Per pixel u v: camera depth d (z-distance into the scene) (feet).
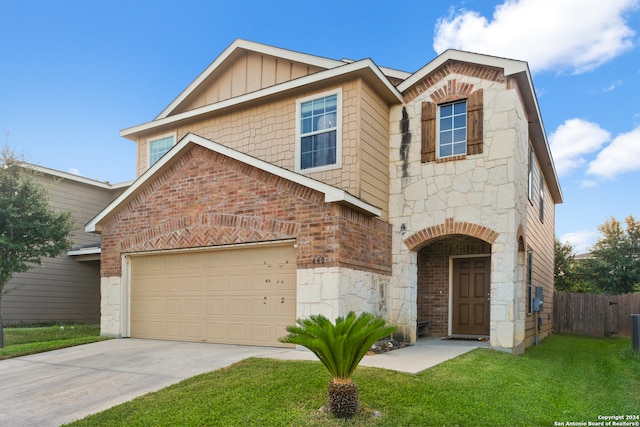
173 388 20.24
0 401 19.97
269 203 30.30
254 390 19.02
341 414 15.80
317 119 34.86
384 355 26.84
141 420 16.66
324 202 28.14
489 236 31.24
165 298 35.19
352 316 16.81
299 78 34.76
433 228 33.32
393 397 17.56
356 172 31.83
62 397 20.31
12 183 38.55
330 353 15.83
